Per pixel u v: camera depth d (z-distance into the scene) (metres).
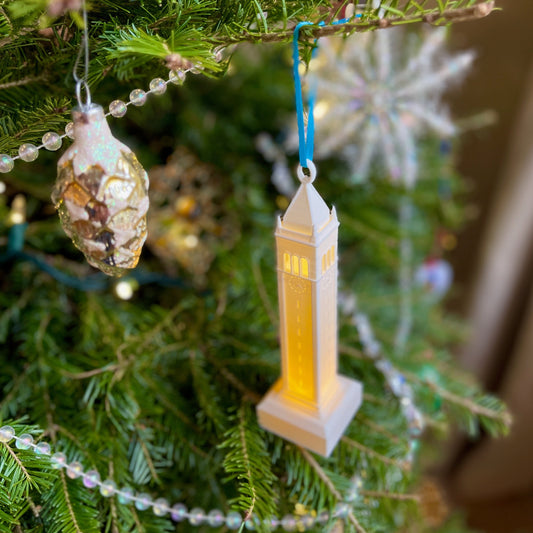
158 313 0.45
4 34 0.29
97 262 0.30
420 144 0.56
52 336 0.43
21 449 0.33
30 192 0.46
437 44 0.45
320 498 0.37
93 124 0.28
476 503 0.87
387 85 0.45
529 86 0.60
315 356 0.35
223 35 0.31
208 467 0.40
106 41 0.30
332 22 0.29
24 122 0.31
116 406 0.38
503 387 0.78
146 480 0.38
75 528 0.33
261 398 0.41
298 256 0.32
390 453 0.40
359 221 0.53
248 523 0.34
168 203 0.52
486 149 0.71
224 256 0.49
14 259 0.47
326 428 0.37
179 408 0.41
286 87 0.54
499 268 0.70
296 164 0.55
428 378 0.46
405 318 0.53
